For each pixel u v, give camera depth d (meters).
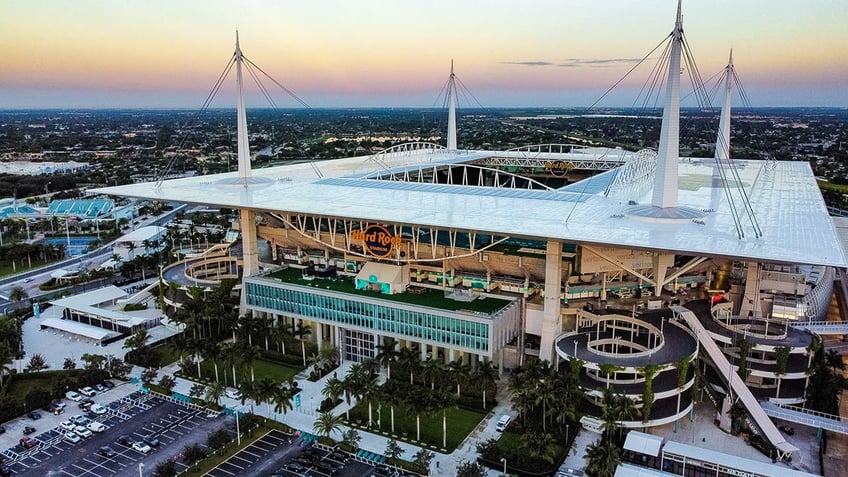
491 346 124.44
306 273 158.62
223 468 100.19
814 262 94.56
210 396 116.94
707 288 148.25
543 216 132.00
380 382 130.50
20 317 171.25
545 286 126.56
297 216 155.25
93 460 103.12
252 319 142.50
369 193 163.38
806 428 113.38
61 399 125.19
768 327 131.50
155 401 123.94
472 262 143.75
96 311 165.75
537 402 104.06
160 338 155.25
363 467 100.69
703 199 152.88
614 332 127.19
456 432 110.81
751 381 125.88
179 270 185.12
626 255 131.75
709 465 95.19
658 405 113.94
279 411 112.88
